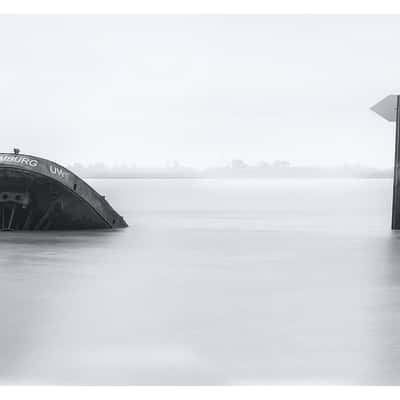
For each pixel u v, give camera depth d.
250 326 13.00
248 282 18.53
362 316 13.97
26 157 30.23
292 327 12.93
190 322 13.32
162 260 23.34
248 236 33.88
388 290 17.28
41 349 11.30
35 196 31.52
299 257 24.66
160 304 15.17
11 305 15.00
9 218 32.91
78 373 10.12
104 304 15.15
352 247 28.52
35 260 22.81
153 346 11.51
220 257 24.53
